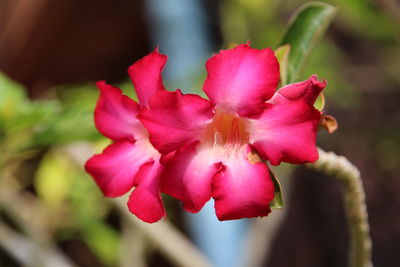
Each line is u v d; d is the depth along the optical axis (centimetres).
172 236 63
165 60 40
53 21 82
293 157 39
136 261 70
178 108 40
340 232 86
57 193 82
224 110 40
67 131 51
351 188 44
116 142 42
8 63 84
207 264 62
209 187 40
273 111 39
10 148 53
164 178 40
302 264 84
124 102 42
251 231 81
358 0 74
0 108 52
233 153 40
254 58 39
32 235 69
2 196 72
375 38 80
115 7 86
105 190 42
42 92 86
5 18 82
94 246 85
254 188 39
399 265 85
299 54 46
